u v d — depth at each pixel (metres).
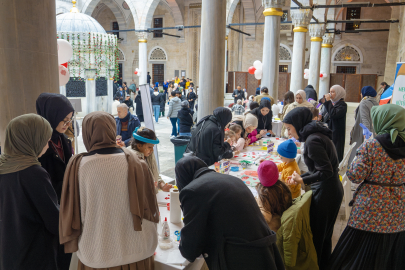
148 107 4.73
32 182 1.89
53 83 3.10
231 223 1.76
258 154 4.91
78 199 1.83
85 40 14.08
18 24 2.78
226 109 3.71
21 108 2.88
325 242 2.96
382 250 2.60
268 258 1.80
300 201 2.66
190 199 1.81
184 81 23.23
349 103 17.70
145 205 1.93
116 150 1.91
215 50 5.45
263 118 6.39
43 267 2.00
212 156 3.71
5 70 2.81
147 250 1.94
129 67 30.73
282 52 25.67
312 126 2.77
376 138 2.55
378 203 2.54
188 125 8.24
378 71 23.20
